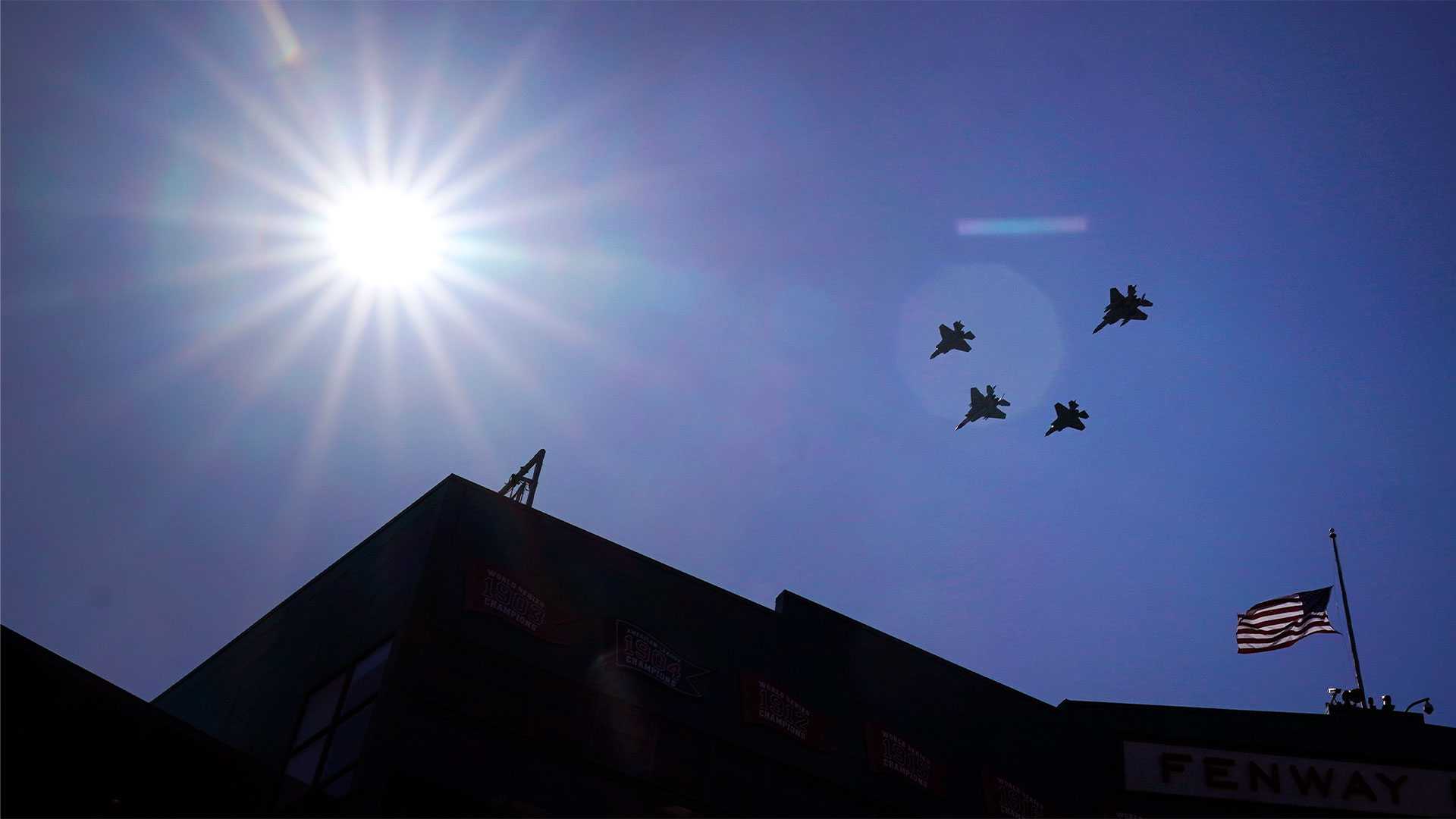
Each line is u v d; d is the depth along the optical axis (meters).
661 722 34.19
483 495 35.12
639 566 36.72
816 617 39.28
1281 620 44.41
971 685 41.00
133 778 29.94
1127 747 41.56
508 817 30.28
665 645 35.59
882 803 36.69
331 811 29.33
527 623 33.50
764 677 36.75
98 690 30.00
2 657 28.27
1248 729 41.75
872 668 39.34
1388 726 41.50
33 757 28.17
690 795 33.38
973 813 38.09
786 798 35.00
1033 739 40.94
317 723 32.81
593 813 31.66
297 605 38.28
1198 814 40.31
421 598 32.22
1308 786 40.53
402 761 29.72
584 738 32.59
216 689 39.84
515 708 32.00
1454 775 40.28
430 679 31.23
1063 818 39.84
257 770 32.44
